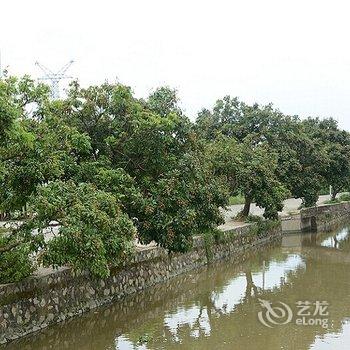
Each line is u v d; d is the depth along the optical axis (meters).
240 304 19.88
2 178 13.67
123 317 18.00
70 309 17.05
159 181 19.03
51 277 16.34
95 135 19.58
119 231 15.12
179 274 25.00
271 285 23.16
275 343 15.16
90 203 14.37
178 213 19.09
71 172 17.41
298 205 52.19
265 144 36.94
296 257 30.83
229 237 31.11
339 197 63.25
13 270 15.11
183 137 20.59
